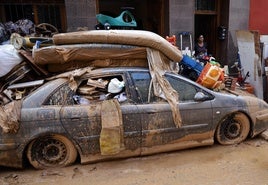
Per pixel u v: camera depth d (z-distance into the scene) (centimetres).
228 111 479
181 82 462
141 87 442
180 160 451
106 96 434
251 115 501
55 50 452
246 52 805
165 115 439
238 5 1018
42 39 546
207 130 471
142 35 458
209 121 468
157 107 436
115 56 457
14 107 398
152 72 450
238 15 1027
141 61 470
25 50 502
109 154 419
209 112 465
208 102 466
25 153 416
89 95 430
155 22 1016
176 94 451
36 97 409
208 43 1095
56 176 409
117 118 407
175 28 945
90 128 414
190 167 430
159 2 974
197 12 1007
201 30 1119
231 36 1027
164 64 476
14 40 505
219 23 1049
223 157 461
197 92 466
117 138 409
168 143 455
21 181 398
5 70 465
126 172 418
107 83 438
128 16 745
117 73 440
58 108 408
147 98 441
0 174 419
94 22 846
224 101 478
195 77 554
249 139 528
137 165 437
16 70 471
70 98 418
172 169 425
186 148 477
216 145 502
